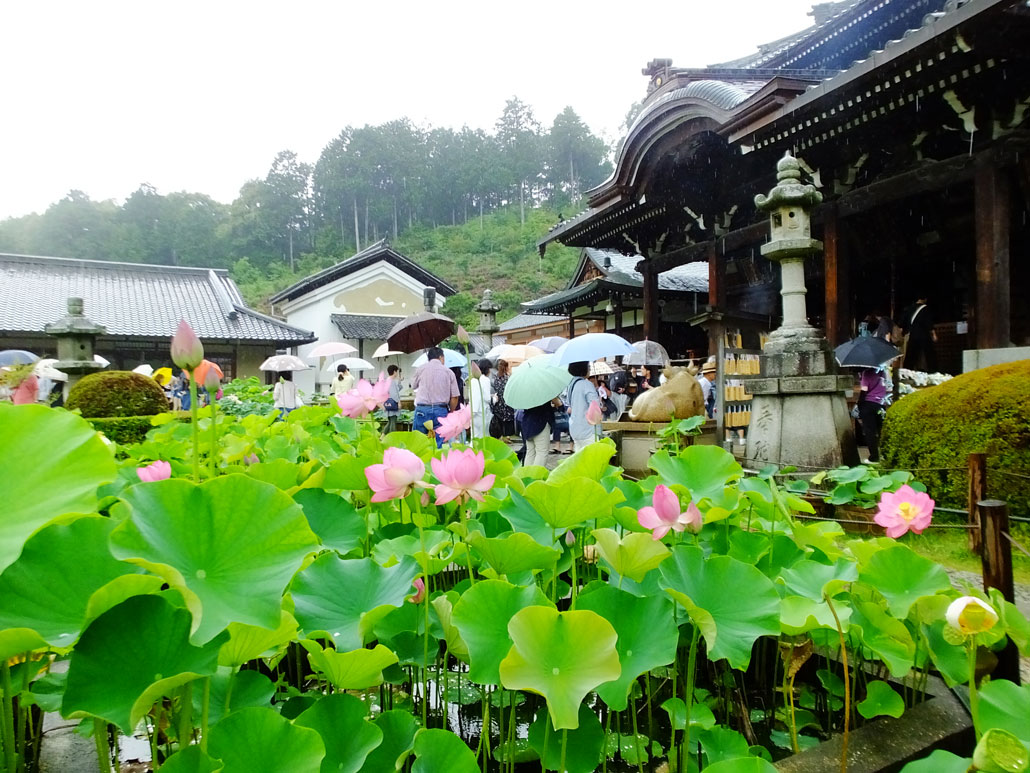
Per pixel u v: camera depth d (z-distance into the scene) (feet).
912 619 4.83
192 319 64.08
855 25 37.86
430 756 3.38
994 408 12.59
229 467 7.71
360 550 6.20
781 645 5.12
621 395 28.73
